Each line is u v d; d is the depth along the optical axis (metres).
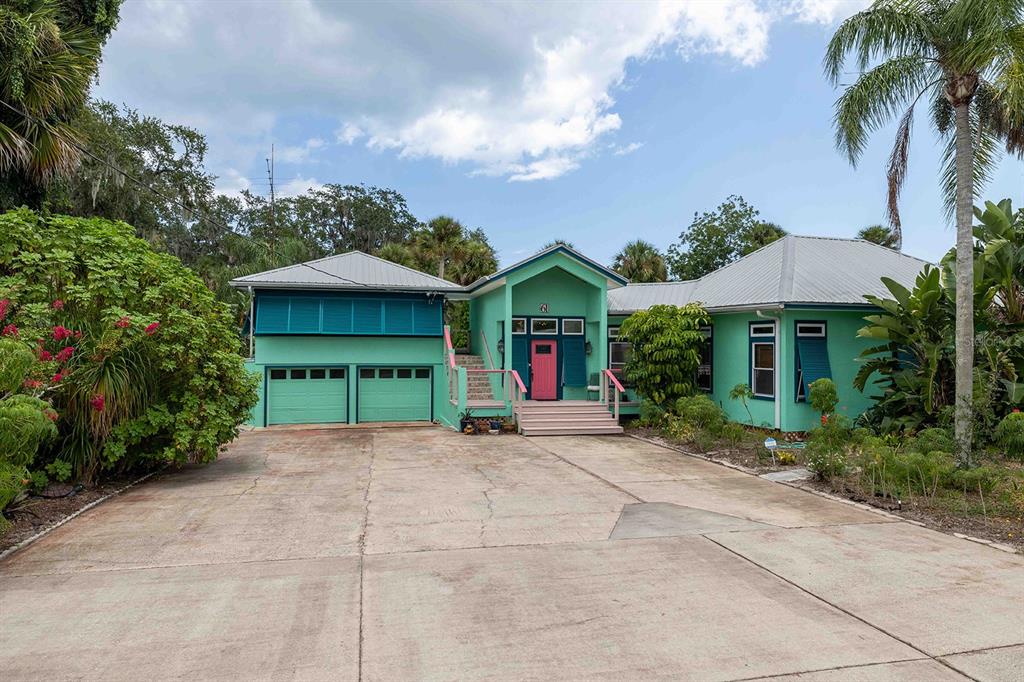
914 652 4.12
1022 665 3.95
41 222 10.23
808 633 4.40
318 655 4.07
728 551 6.29
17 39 11.33
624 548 6.40
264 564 5.89
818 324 14.77
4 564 5.86
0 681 3.72
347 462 11.77
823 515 7.76
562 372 18.52
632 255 34.09
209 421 10.03
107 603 4.93
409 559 6.04
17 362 6.22
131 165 27.30
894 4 9.45
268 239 43.47
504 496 8.84
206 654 4.08
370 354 18.48
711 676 3.79
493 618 4.65
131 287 9.53
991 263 12.42
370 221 53.44
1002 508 7.74
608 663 3.96
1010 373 11.17
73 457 8.76
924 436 10.74
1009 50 8.62
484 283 17.48
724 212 39.09
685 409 13.88
